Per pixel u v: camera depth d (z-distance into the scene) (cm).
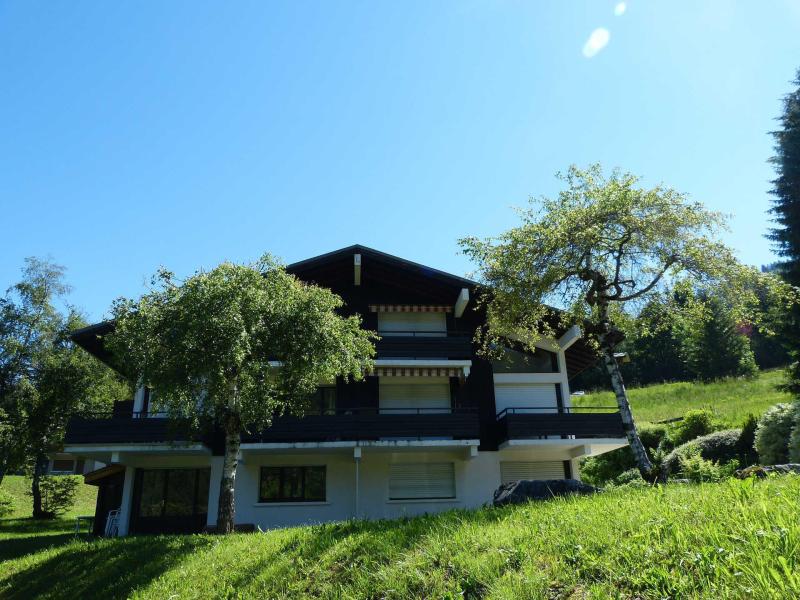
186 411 1620
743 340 5681
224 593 1030
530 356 2647
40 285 3872
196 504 2423
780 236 3544
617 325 1870
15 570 1505
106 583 1284
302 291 1756
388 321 2691
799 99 3619
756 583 523
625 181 1733
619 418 2395
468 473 2438
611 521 775
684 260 1695
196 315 1512
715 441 2752
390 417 2322
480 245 1856
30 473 3900
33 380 3734
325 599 873
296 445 2261
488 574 731
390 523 1146
